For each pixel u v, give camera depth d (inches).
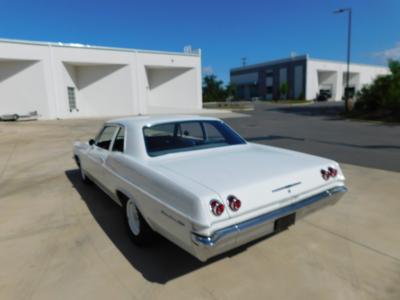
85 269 108.3
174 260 113.1
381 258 110.6
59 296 93.7
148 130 131.1
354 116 770.8
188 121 146.0
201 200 82.8
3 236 135.6
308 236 128.6
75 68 998.4
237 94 2864.2
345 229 134.5
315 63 2080.5
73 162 295.4
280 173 102.8
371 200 168.4
